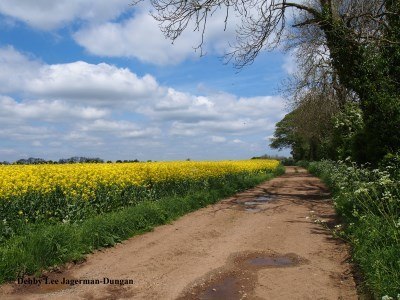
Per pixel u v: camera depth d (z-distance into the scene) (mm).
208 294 5695
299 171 49000
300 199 16812
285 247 8344
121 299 5516
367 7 17609
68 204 9469
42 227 7922
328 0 16172
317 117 29484
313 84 24531
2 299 5453
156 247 8344
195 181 16469
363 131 14391
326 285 6070
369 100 13047
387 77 13109
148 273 6637
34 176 10969
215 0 14750
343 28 14664
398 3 13227
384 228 6812
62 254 6992
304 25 17250
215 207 14086
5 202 8750
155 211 10820
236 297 5582
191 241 8883
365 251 6531
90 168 13891
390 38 13266
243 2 15258
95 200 10797
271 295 5664
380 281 5172
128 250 8094
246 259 7504
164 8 15133
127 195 11969
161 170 15750
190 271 6738
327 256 7637
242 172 25766
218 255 7754
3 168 13227
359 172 11344
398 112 12203
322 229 10109
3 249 6504
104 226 8578
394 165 10141
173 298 5551
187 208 12812
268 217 12117
